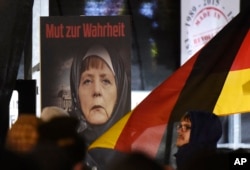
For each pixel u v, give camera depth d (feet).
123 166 19.30
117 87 51.67
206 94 37.50
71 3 61.87
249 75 37.58
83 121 51.70
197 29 59.00
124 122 37.37
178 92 37.35
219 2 58.44
